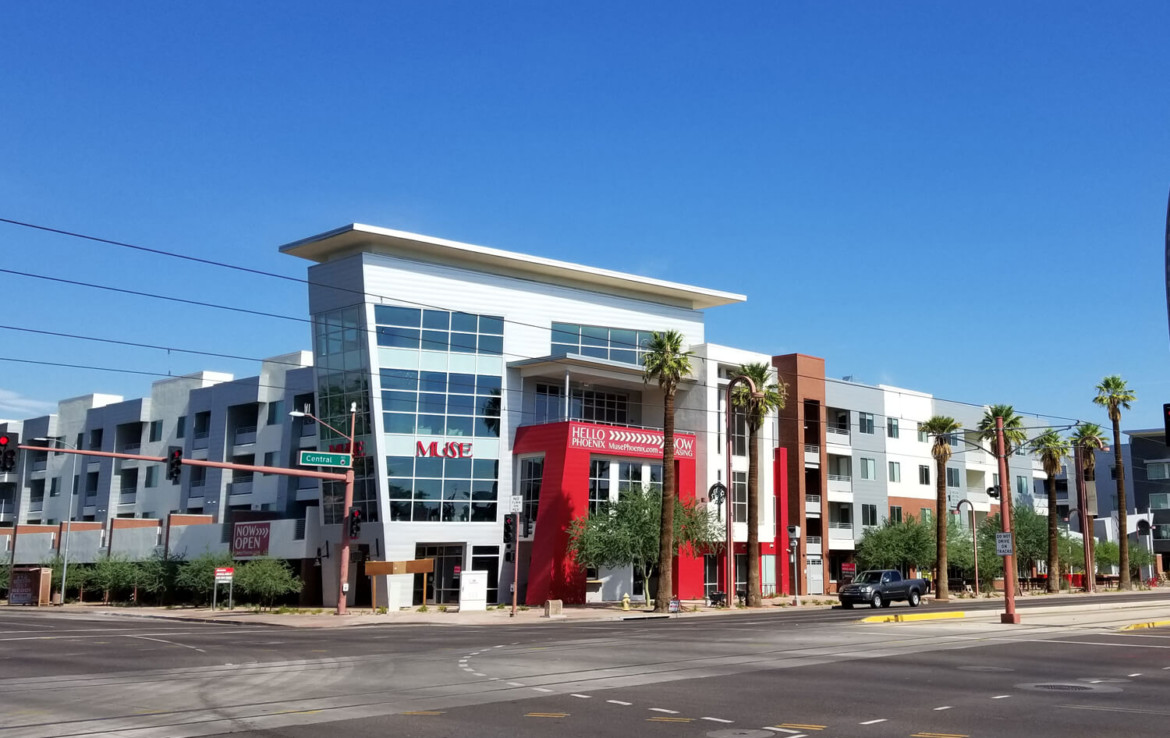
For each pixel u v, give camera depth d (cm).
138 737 1264
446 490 5828
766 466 7069
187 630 3762
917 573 7794
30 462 9888
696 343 7062
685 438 6344
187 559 6519
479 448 5966
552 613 4609
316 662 2272
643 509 5438
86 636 3303
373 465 5694
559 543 5616
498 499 5978
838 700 1563
